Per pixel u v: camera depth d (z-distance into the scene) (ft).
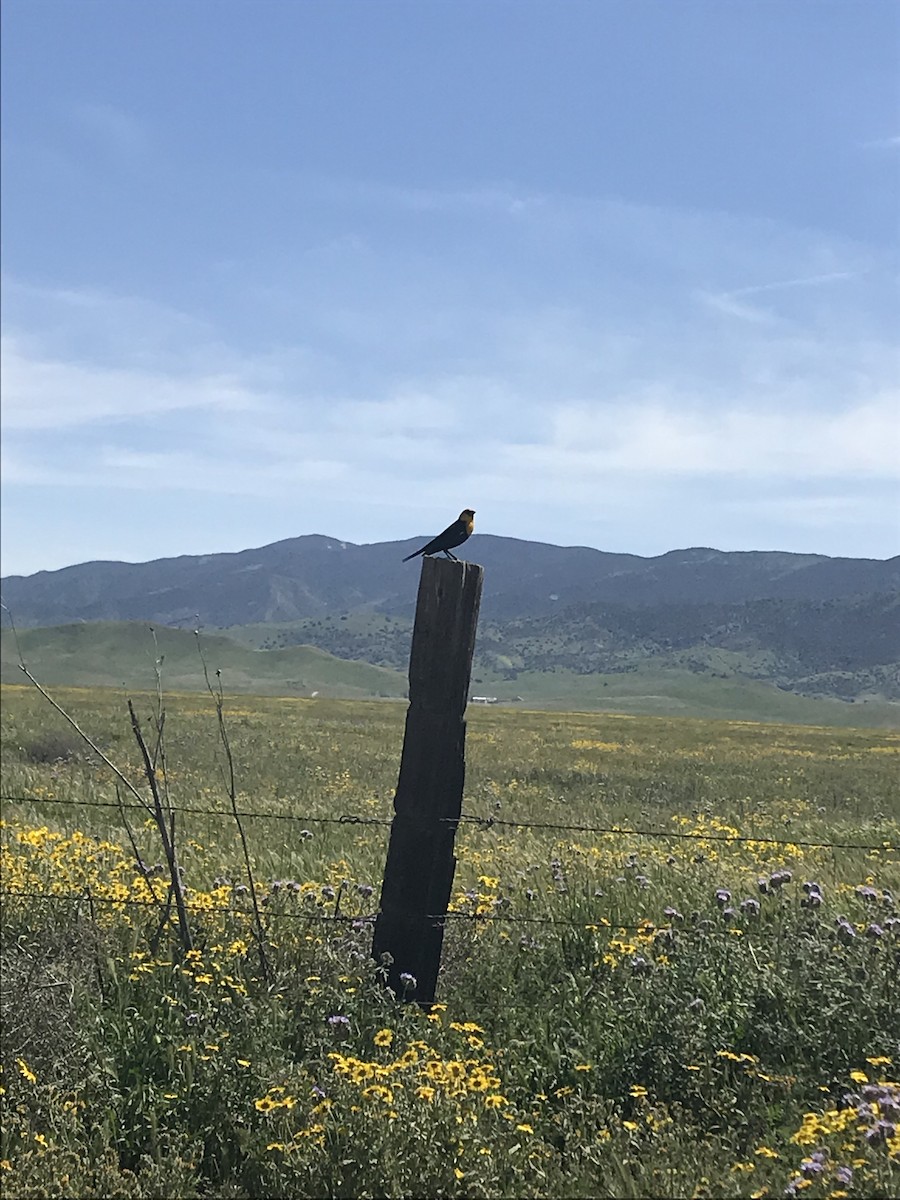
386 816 32.12
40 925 16.01
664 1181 11.39
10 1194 11.65
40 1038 13.69
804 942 14.84
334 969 14.64
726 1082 13.12
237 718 98.37
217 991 14.28
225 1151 12.39
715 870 20.83
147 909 16.40
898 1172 11.04
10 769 41.60
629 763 63.00
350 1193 11.71
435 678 14.83
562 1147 12.50
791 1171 11.42
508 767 55.98
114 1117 12.74
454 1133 11.90
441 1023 13.89
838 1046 13.42
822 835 30.37
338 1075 12.59
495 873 20.84
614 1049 13.60
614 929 16.08
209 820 27.71
